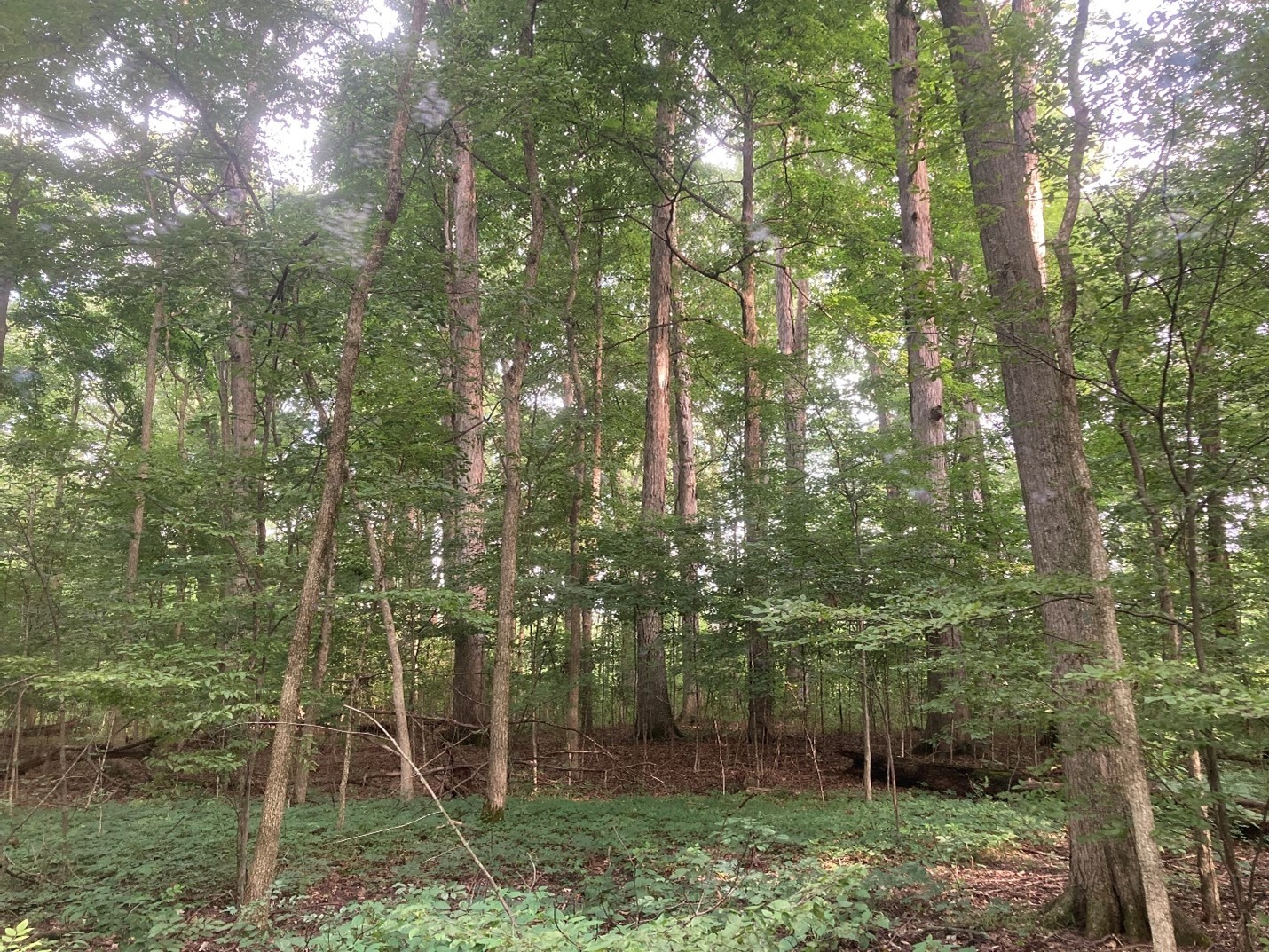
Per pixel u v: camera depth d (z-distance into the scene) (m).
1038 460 4.90
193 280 7.65
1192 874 5.54
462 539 11.14
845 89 13.59
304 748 7.05
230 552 7.15
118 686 5.07
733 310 22.19
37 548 7.77
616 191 13.26
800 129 14.09
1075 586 3.62
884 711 8.46
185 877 6.29
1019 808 4.89
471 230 13.73
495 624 10.47
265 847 5.28
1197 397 4.18
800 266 15.59
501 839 7.25
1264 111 3.49
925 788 9.94
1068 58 3.99
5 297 12.08
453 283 8.60
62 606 8.52
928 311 4.40
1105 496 4.68
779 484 10.85
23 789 10.13
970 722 4.57
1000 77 4.25
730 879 4.68
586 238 14.88
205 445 11.27
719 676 10.59
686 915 4.20
